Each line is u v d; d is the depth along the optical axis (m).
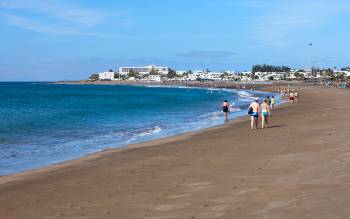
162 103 81.62
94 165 18.88
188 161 18.38
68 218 10.66
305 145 19.97
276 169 14.80
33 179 16.30
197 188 12.97
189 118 45.69
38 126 37.75
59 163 19.86
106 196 12.84
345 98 71.44
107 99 101.19
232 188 12.54
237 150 20.52
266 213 9.62
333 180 12.00
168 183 14.07
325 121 31.80
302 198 10.46
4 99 96.75
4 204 12.48
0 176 17.14
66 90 178.50
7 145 26.33
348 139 20.53
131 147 24.31
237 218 9.51
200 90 184.62
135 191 13.22
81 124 39.91
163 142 26.00
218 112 53.94
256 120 30.81
